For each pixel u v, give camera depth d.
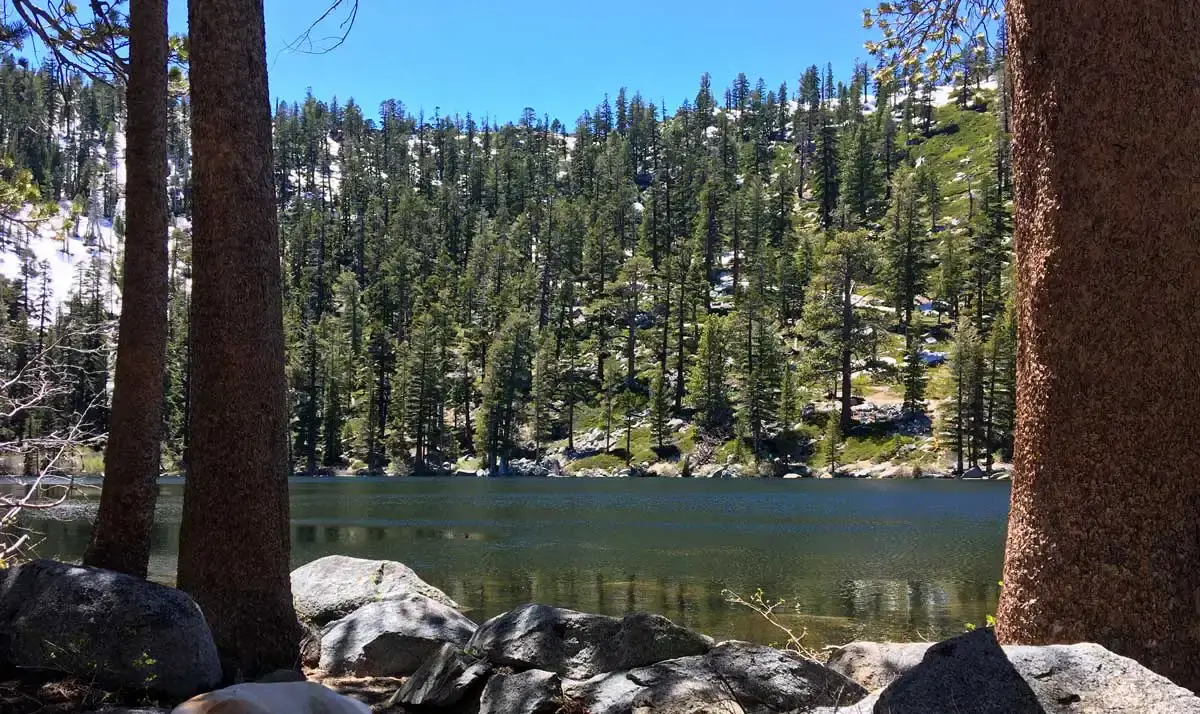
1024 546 4.51
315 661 7.75
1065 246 4.40
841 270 82.62
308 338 96.62
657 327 102.19
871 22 8.42
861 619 15.28
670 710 5.06
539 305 115.94
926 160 142.50
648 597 17.92
